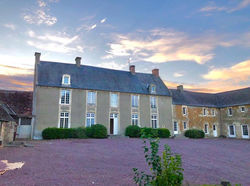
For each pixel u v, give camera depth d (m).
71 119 22.94
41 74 23.23
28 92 25.45
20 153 11.67
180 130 30.12
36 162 9.54
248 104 29.89
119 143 17.97
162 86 30.31
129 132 24.17
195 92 36.00
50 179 7.00
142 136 4.87
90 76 26.14
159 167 4.56
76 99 23.61
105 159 11.09
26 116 21.23
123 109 25.80
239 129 30.88
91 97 24.53
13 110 21.62
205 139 27.22
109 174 8.00
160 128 26.06
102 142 18.36
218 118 34.16
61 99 22.98
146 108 27.27
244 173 9.65
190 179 7.96
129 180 7.22
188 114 31.45
